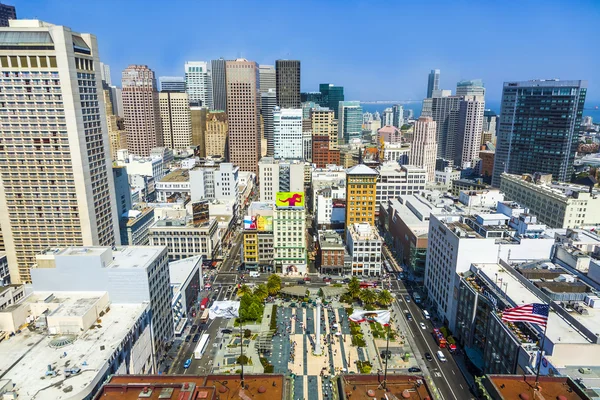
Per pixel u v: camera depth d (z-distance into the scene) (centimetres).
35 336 12281
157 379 8194
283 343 17538
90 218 19462
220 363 16038
